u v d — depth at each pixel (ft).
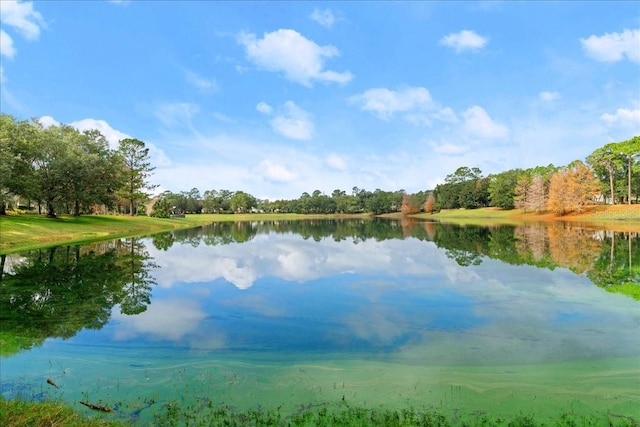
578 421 15.25
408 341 25.22
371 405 16.62
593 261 56.24
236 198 444.96
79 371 20.52
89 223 122.72
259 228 176.45
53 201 124.06
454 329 27.68
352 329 27.89
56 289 42.04
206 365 21.35
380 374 19.99
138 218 169.89
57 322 29.96
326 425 15.01
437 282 44.27
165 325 29.09
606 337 25.46
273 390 18.16
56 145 117.50
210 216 368.07
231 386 18.61
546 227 134.10
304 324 29.19
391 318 30.55
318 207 446.19
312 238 111.75
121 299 37.55
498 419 15.42
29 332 27.30
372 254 71.15
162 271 54.03
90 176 123.85
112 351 23.58
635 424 15.02
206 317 31.30
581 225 137.90
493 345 24.30
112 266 57.93
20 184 105.09
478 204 310.24
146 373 20.20
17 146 106.22
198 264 60.85
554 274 47.29
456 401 16.96
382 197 401.49
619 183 212.64
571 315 30.58
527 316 30.53
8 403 16.30
